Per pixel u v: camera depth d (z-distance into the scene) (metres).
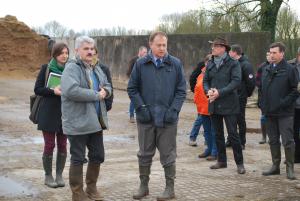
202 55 21.47
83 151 6.13
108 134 12.07
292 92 7.66
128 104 18.64
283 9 26.72
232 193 6.94
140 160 6.66
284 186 7.37
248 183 7.51
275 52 7.70
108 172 8.09
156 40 6.44
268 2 23.00
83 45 6.11
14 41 33.97
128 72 13.66
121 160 9.10
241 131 10.17
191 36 21.86
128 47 26.77
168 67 6.51
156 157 9.33
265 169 8.48
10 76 32.88
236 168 8.52
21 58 34.16
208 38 21.20
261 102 8.01
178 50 22.44
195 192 6.95
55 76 6.83
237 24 24.75
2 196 6.67
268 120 8.00
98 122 6.12
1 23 33.72
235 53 9.68
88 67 6.20
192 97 20.78
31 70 34.16
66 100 6.05
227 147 10.46
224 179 7.74
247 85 9.80
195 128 10.59
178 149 10.30
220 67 8.05
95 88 6.22
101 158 6.30
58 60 6.88
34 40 34.59
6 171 8.09
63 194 6.78
